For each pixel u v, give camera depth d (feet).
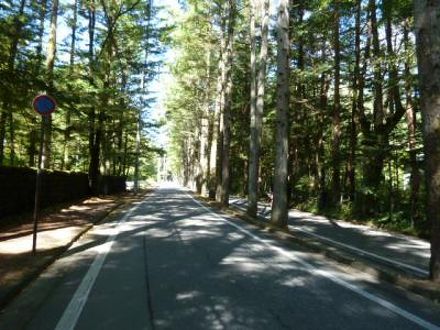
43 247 35.27
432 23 25.90
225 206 93.71
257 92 74.84
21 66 45.75
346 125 113.29
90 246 39.06
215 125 139.85
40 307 21.31
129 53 106.83
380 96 79.25
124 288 24.88
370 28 85.51
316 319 19.81
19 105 47.21
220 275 28.30
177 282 26.32
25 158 113.50
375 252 41.27
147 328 18.44
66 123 87.76
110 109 89.66
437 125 25.76
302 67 103.71
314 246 39.58
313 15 86.69
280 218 57.21
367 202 77.15
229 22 100.27
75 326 18.65
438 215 25.88
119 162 174.81
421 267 34.09
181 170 387.34
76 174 92.07
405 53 66.85
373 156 74.90
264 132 139.44
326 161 97.35
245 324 19.01
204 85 141.18
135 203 101.40
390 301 23.04
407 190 86.58
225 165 95.50
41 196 63.10
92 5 97.86
